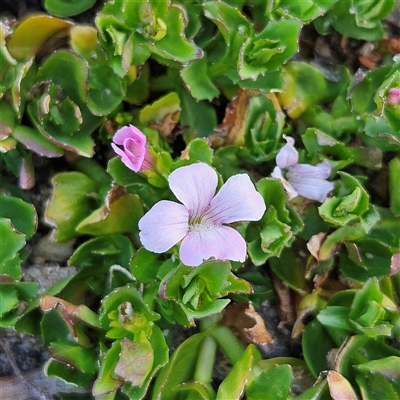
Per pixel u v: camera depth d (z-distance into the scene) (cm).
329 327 8
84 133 8
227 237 7
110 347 8
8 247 8
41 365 8
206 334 8
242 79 8
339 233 8
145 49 8
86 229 8
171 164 8
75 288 8
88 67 8
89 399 8
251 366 8
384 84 8
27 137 8
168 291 7
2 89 8
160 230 7
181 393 8
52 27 8
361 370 8
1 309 8
